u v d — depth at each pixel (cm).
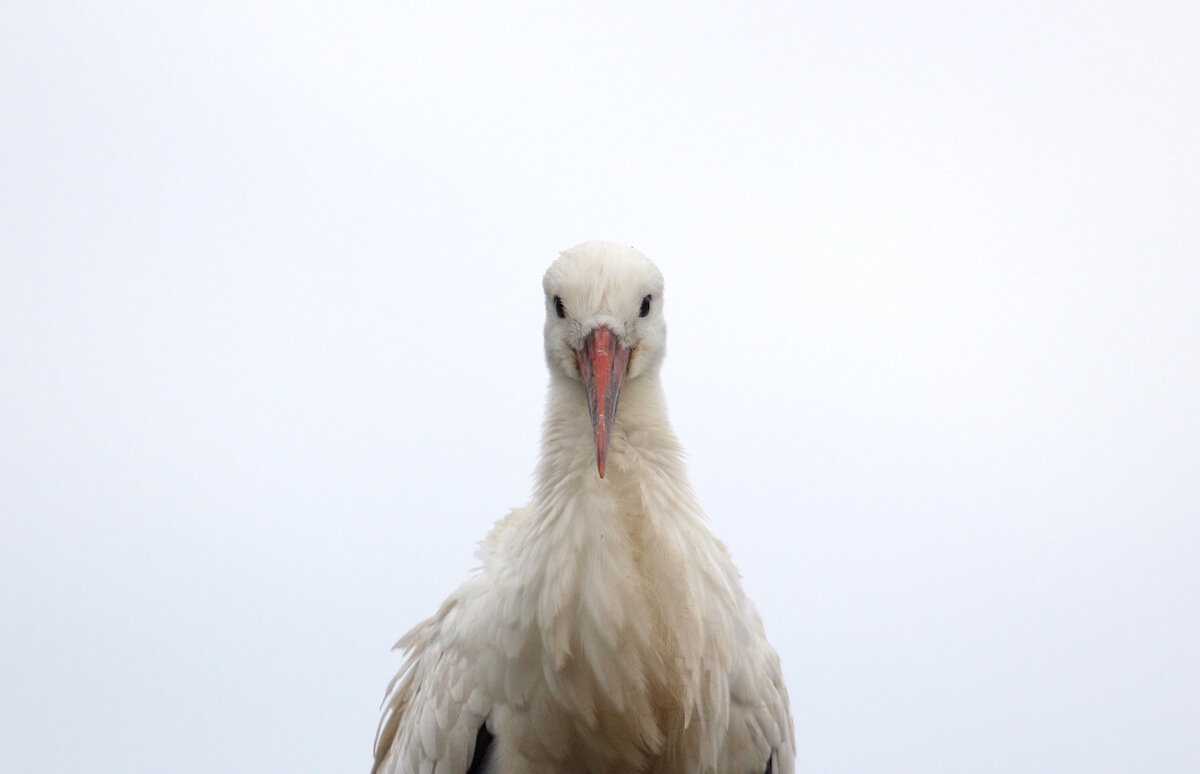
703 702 896
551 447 925
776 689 991
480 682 924
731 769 955
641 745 902
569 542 882
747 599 977
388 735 1088
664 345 969
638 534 888
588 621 873
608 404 889
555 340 953
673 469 925
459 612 971
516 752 919
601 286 937
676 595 878
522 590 891
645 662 878
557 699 891
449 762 941
